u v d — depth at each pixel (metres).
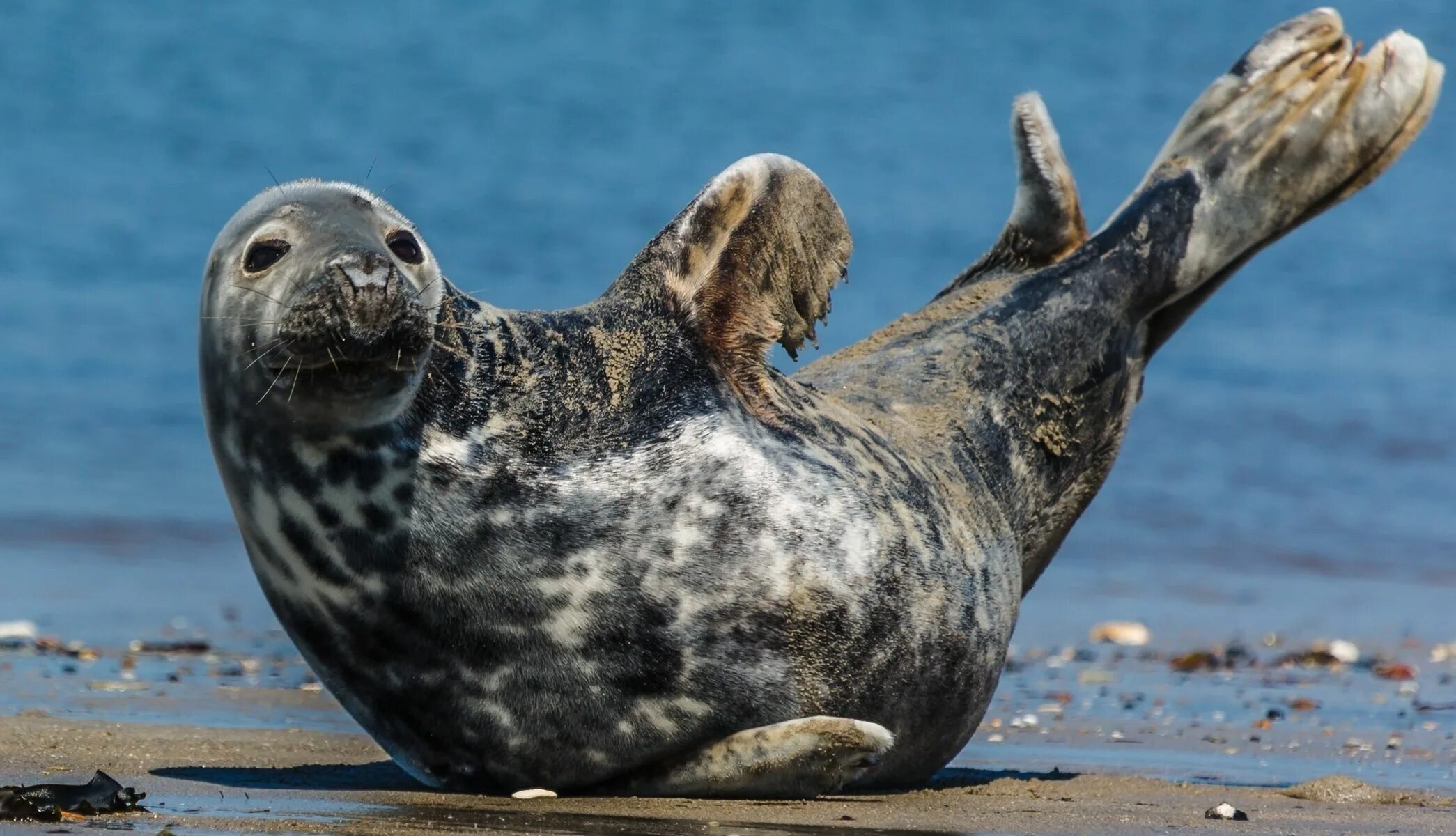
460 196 90.69
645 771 19.94
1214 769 23.42
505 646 19.03
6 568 40.03
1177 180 28.75
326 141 100.00
